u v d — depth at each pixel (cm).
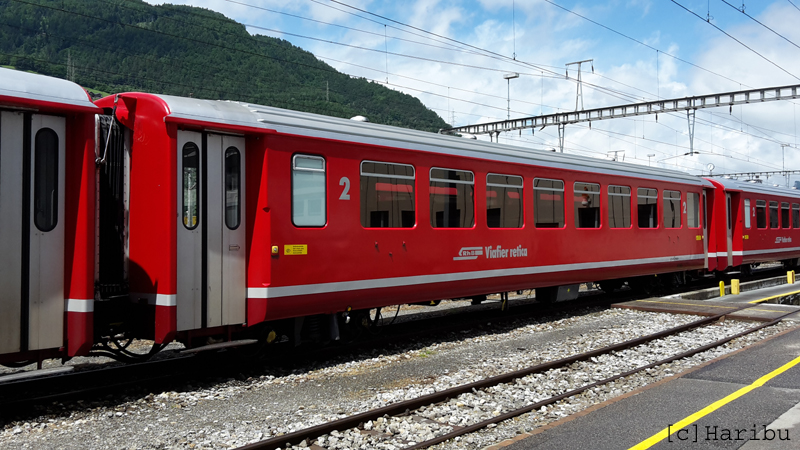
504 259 1113
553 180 1230
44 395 668
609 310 1359
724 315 1215
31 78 604
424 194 977
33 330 601
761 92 2541
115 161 726
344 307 871
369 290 892
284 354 851
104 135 710
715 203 1866
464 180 1048
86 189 621
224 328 766
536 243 1182
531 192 1178
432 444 509
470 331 1101
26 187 599
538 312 1271
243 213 778
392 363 851
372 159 902
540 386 710
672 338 1023
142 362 812
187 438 524
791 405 597
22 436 543
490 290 1100
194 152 727
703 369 752
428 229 980
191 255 718
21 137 598
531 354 894
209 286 737
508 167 1128
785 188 2369
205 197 735
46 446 513
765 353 841
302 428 549
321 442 511
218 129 736
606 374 775
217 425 568
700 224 1717
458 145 1048
